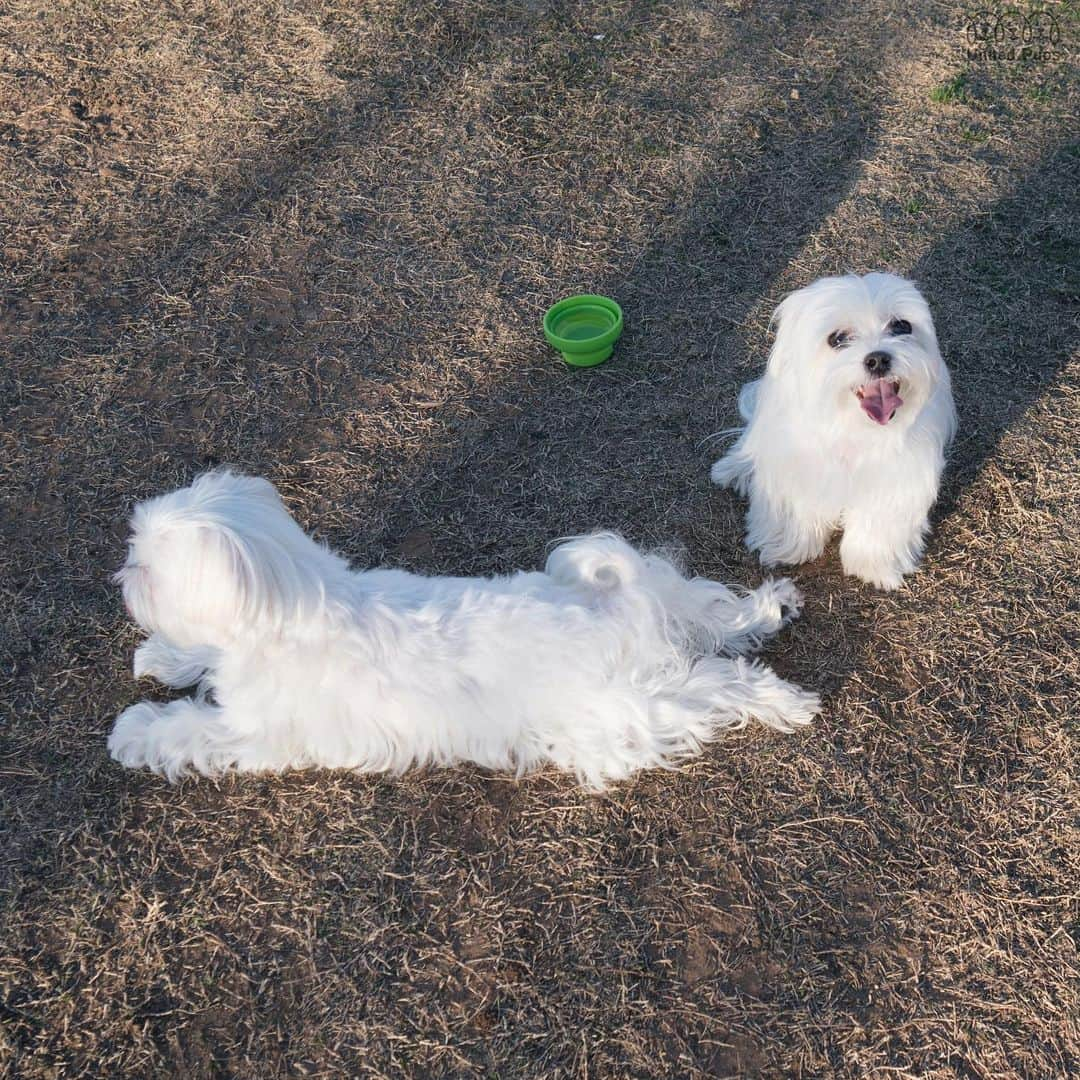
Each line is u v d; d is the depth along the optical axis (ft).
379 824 4.87
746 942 4.61
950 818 4.81
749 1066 4.42
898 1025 4.46
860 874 4.72
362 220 6.75
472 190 6.86
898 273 6.38
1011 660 5.14
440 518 5.65
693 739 4.92
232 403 6.05
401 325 6.31
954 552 5.44
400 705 4.73
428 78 7.43
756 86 7.34
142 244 6.66
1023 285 6.30
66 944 4.64
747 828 4.83
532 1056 4.45
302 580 4.46
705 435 5.86
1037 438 5.74
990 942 4.58
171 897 4.73
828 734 5.01
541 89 7.36
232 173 6.97
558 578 5.00
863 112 7.17
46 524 5.65
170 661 5.17
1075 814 4.79
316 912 4.71
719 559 5.52
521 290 6.43
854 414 4.83
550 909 4.69
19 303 6.42
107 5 7.99
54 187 6.91
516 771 4.95
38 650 5.29
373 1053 4.46
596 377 6.08
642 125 7.16
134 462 5.85
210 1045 4.48
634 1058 4.44
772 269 6.46
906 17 7.76
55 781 4.97
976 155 6.89
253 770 4.96
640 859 4.78
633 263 6.52
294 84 7.42
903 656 5.19
